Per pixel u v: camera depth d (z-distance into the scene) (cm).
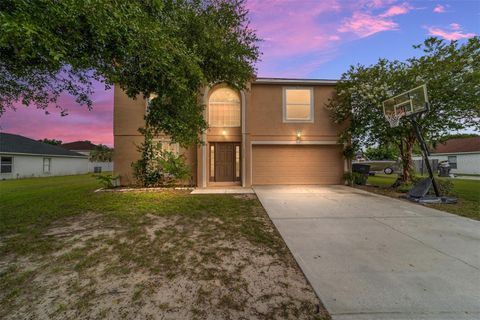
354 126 968
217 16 507
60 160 2152
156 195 762
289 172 1098
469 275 261
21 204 617
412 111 704
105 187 940
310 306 209
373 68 916
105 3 260
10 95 491
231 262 296
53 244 348
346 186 1027
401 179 939
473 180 1280
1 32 215
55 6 237
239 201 671
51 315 197
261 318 194
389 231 412
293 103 1092
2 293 228
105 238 375
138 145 1001
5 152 1655
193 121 544
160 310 203
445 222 466
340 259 303
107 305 210
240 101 1013
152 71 375
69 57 304
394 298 219
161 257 309
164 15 407
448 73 744
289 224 454
